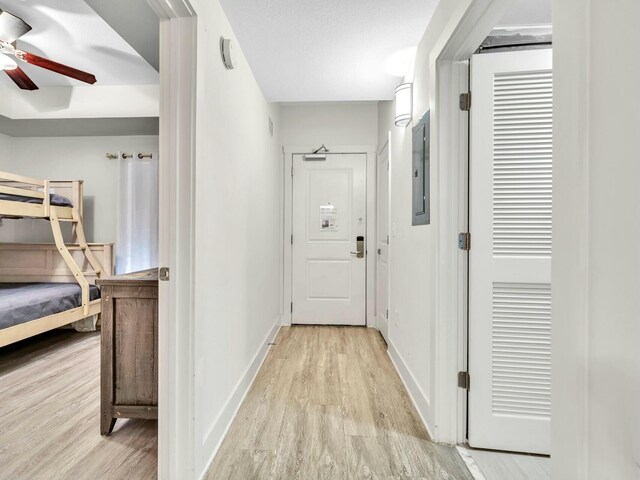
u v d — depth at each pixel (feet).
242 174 6.64
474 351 5.03
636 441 1.75
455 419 5.15
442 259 5.15
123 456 4.84
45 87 11.05
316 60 6.84
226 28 5.46
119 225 12.33
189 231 4.15
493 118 4.93
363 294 12.09
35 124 11.57
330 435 5.35
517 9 4.95
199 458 4.32
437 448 5.05
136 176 12.43
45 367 8.27
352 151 12.03
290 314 12.21
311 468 4.57
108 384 5.30
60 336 10.94
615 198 1.87
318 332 11.33
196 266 4.19
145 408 5.27
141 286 5.19
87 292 11.00
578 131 2.13
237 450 4.96
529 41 5.09
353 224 12.10
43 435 5.36
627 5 1.77
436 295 5.18
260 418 5.86
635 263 1.76
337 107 12.07
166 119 4.15
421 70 6.09
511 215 4.94
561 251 2.31
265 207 9.15
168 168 4.15
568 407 2.24
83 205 12.73
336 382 7.37
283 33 5.89
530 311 4.93
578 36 2.11
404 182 7.53
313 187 12.14
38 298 9.26
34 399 6.58
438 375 5.17
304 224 12.18
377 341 10.36
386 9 5.24
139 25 5.31
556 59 2.34
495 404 5.01
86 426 5.63
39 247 11.78
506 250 4.96
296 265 12.21
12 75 7.95
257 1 5.07
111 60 9.20
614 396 1.88
